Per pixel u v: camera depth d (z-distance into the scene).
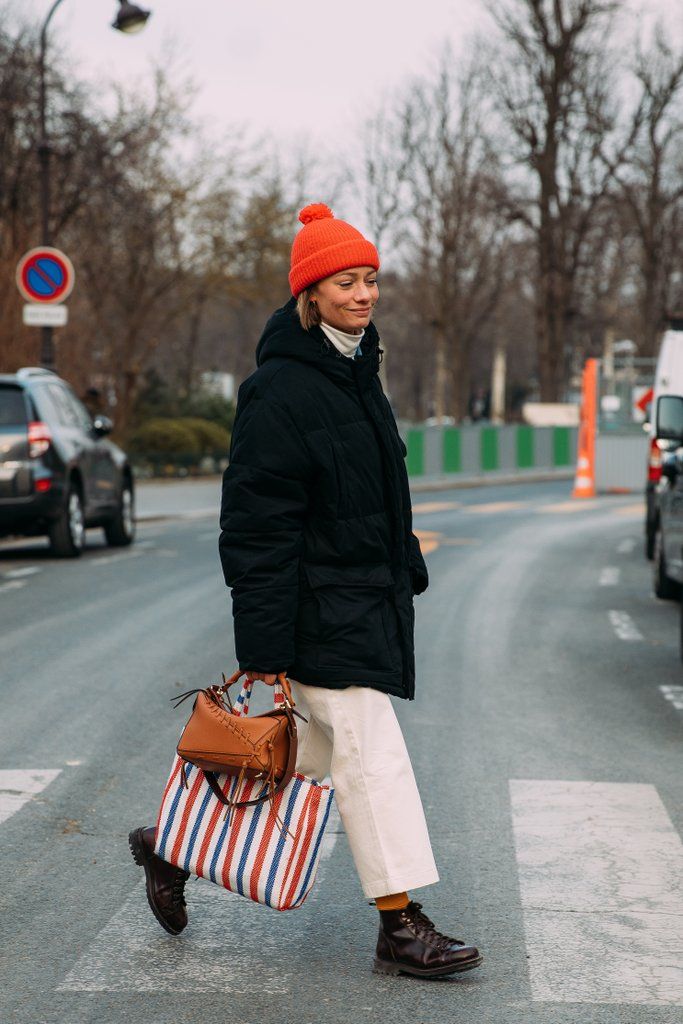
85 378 46.88
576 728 10.51
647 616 17.02
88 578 20.25
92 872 6.95
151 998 5.29
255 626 5.25
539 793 8.52
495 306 78.69
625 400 48.06
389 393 128.00
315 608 5.37
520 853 7.28
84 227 53.47
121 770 9.06
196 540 27.33
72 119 48.06
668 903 6.49
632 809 8.16
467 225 72.38
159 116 55.34
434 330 79.38
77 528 23.31
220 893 6.64
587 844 7.44
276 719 5.29
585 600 18.59
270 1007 5.21
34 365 39.12
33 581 19.88
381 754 5.43
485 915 6.31
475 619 16.62
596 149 62.91
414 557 5.68
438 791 8.56
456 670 13.12
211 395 63.50
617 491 48.06
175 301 62.62
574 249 65.56
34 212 48.28
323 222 5.39
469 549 26.00
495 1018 5.12
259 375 5.38
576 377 114.19
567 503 42.19
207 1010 5.18
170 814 5.50
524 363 133.62
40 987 5.41
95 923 6.18
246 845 5.38
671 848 7.38
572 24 60.66
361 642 5.37
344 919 6.24
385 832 5.41
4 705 11.18
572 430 65.75
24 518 22.20
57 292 28.52
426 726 10.54
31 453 22.16
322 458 5.29
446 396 132.38
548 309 65.69
